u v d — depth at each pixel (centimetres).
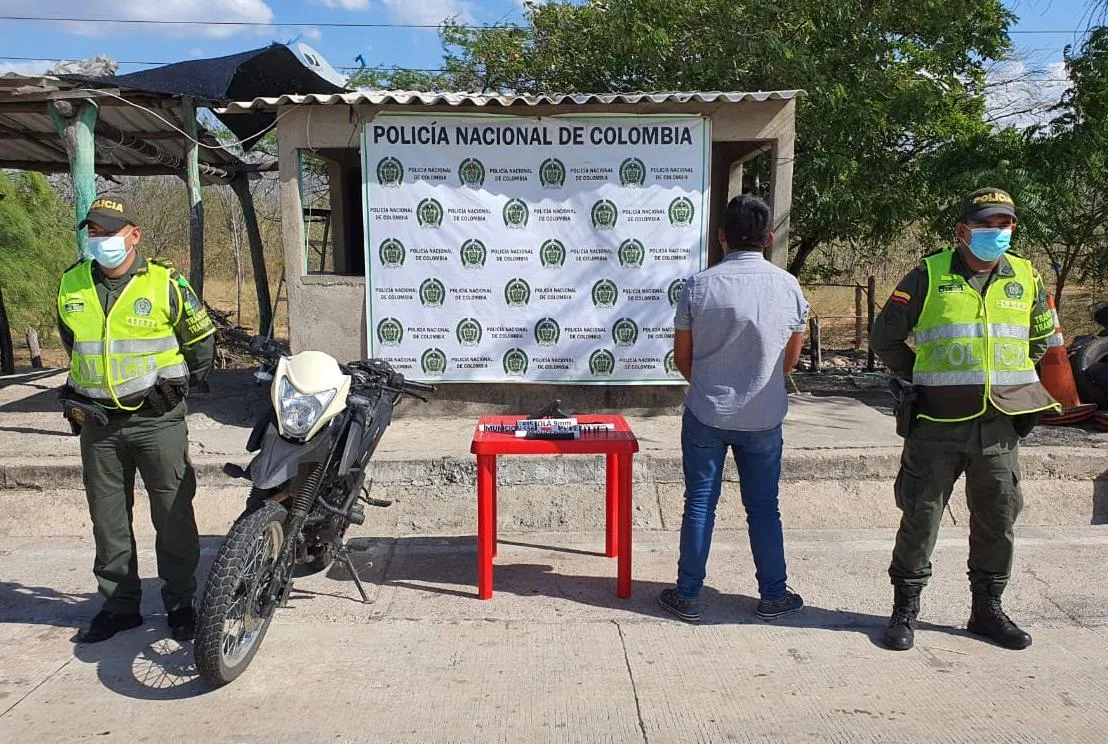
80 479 560
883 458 567
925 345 361
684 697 332
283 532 361
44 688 342
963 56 1197
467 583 450
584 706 325
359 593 436
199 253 788
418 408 682
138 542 517
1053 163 956
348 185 1055
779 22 1027
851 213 1008
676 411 685
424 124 646
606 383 673
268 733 307
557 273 662
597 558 488
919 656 366
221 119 908
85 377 361
